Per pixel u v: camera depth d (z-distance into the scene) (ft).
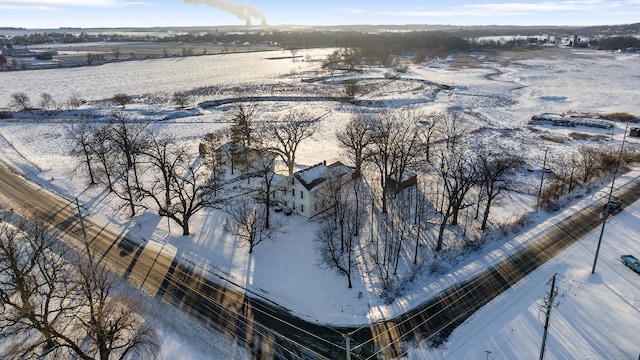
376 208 202.18
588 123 355.15
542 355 103.65
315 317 133.69
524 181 237.45
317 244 172.86
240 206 193.67
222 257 164.66
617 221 185.57
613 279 145.38
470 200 210.18
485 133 334.85
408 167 236.84
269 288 147.23
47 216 195.42
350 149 268.62
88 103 472.85
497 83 580.71
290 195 198.08
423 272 155.22
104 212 200.23
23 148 303.27
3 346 121.19
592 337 120.78
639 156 267.18
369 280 151.02
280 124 358.64
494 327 126.41
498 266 156.46
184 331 127.13
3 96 522.47
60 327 126.82
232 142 249.96
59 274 145.79
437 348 119.75
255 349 121.19
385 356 117.80
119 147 247.50
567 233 177.27
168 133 341.21
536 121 377.30
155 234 180.86
